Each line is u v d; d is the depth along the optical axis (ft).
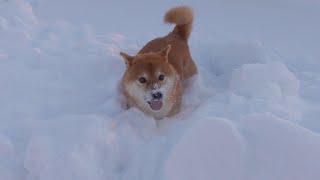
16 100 4.37
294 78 4.52
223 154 3.21
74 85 4.71
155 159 3.40
